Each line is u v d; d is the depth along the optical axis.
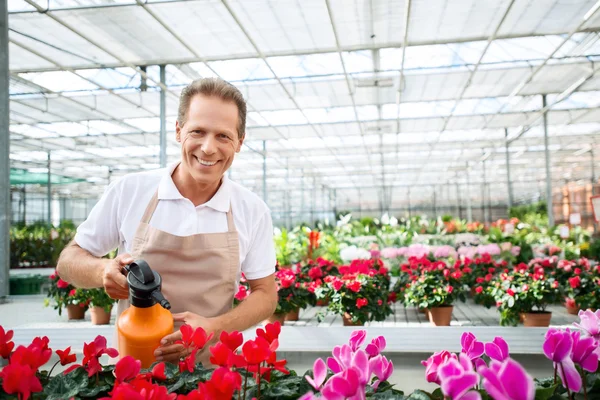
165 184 1.54
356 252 7.54
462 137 18.69
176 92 11.34
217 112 1.38
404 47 8.80
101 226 1.57
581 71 11.02
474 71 10.48
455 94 12.34
